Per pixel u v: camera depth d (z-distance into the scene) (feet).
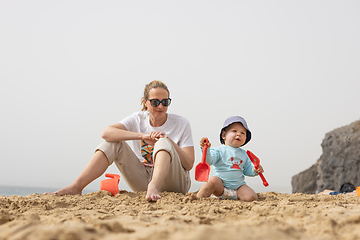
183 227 4.29
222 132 10.38
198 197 8.48
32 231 3.48
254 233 3.44
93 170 9.28
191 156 10.19
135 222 4.79
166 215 5.61
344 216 5.15
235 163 9.55
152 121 10.52
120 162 9.71
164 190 9.98
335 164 46.85
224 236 3.18
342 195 10.53
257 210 5.97
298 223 4.50
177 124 10.59
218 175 9.49
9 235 3.61
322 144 50.55
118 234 3.71
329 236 3.72
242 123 9.93
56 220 4.81
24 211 6.33
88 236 3.35
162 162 8.53
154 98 9.96
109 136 9.45
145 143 10.59
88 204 7.41
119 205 6.98
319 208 6.40
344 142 45.96
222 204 6.88
